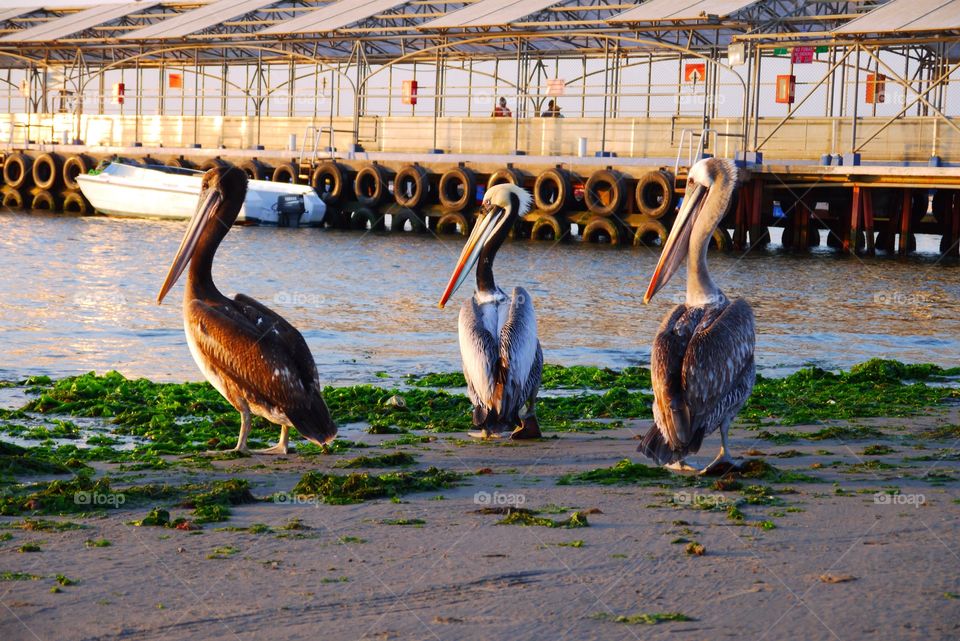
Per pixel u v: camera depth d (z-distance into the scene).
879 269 30.45
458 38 40.50
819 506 6.27
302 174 44.16
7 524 5.81
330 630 4.22
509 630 4.22
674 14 34.41
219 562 5.10
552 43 44.25
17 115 53.72
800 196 36.09
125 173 43.75
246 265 27.72
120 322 17.33
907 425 9.59
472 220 40.00
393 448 8.52
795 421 9.82
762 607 4.47
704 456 8.08
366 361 14.37
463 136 42.28
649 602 4.54
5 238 33.41
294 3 46.16
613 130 39.44
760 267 30.41
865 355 15.95
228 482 6.61
